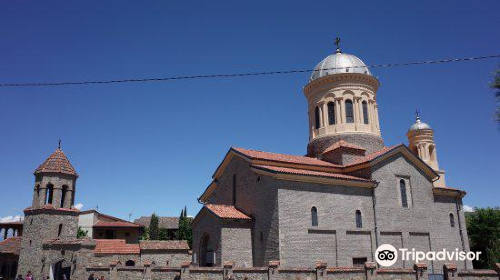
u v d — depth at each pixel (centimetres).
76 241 3581
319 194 3053
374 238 3191
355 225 3139
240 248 2959
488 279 2431
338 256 2970
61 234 4012
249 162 3262
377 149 4034
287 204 2877
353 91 4144
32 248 3859
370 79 4250
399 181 3503
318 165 3409
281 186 2898
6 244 4819
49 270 3656
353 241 3086
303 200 2961
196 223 3297
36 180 4166
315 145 4147
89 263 3512
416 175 3628
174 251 4534
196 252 3216
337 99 4134
